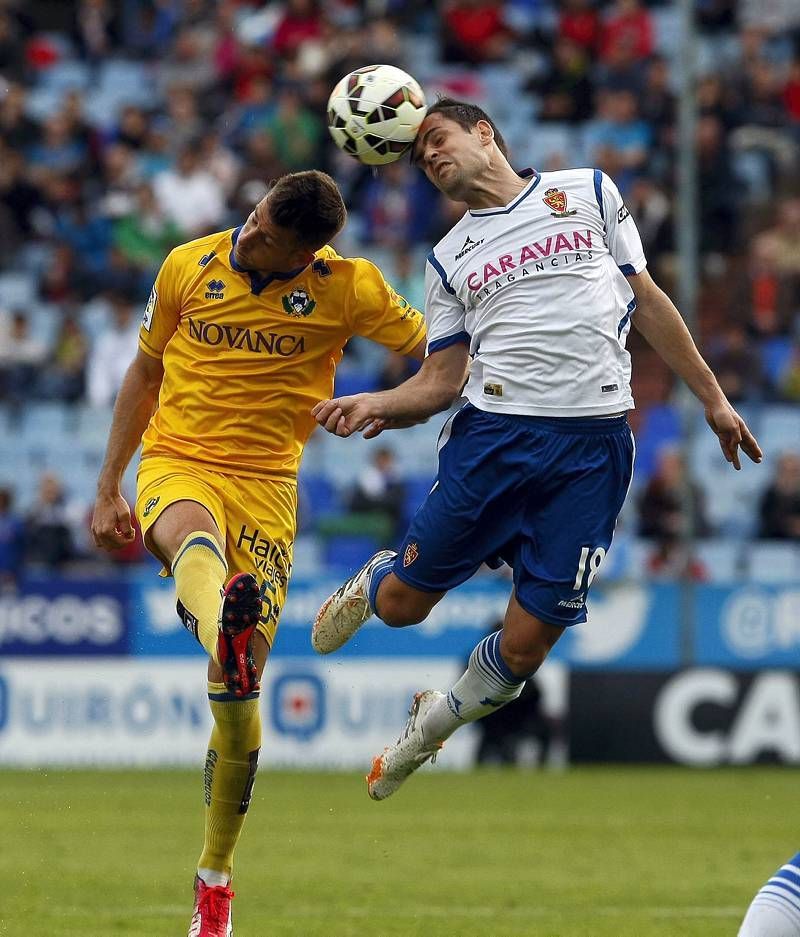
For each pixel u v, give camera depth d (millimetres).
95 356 61188
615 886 26516
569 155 71125
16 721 47375
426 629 49156
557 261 19844
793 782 45438
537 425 19891
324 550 54000
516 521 20281
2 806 38188
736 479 61750
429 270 20625
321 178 19688
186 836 32938
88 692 47656
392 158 20922
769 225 68312
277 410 20781
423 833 33938
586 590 20234
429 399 20328
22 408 61094
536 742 50188
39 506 53125
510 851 31109
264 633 20516
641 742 50125
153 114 72312
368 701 48781
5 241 66375
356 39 69375
